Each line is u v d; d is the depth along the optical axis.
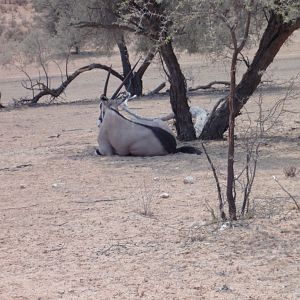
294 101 58.31
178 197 24.30
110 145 35.06
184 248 18.20
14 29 144.50
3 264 17.61
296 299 14.16
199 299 14.39
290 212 21.20
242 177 27.27
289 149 34.00
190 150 34.19
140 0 35.03
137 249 18.38
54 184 27.81
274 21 35.91
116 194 25.45
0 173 31.53
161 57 41.00
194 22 35.97
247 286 15.09
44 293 15.17
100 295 14.91
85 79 97.31
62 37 71.94
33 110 68.31
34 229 21.02
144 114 57.31
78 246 18.94
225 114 38.53
